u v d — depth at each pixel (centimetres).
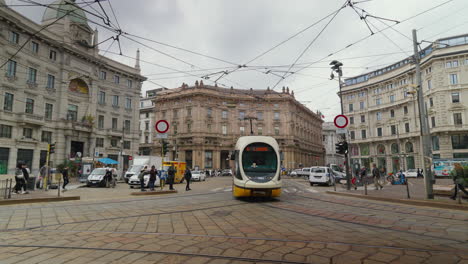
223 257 435
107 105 3653
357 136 5634
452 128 3909
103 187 2158
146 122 6269
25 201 1091
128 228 645
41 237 564
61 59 3116
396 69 4916
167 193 1533
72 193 1552
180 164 2736
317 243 509
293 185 2372
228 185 2395
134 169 2381
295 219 752
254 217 784
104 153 3600
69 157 3114
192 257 437
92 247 490
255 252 459
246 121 5881
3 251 471
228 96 5750
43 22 3284
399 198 1123
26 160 2767
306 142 7144
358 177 2286
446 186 1254
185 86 5772
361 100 5622
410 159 4694
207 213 855
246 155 1201
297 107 6656
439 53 4050
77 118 3278
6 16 2497
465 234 573
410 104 4650
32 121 2759
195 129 5409
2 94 2550
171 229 634
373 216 789
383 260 416
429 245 494
